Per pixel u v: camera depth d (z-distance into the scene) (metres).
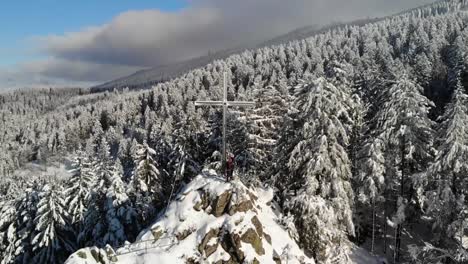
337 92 27.48
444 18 152.00
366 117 41.44
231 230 22.39
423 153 29.88
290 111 29.34
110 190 35.28
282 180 29.91
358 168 32.97
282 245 24.08
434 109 60.09
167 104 151.38
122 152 103.25
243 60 184.38
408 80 30.36
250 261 21.58
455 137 25.84
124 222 34.53
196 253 22.08
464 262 24.22
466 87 67.44
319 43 182.25
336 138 27.84
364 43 154.12
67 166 143.88
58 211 38.16
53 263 37.34
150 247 22.52
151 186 37.66
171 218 24.28
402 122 29.88
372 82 49.94
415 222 35.00
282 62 163.38
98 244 34.53
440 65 88.19
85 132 164.38
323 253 26.09
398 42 139.88
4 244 41.06
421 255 28.33
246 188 24.86
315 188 26.41
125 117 164.12
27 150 161.25
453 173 27.03
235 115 37.56
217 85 149.88
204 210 24.05
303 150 27.38
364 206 35.25
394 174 31.77
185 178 40.81
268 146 35.91
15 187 62.50
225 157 26.16
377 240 34.97
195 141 44.91
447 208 26.03
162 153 47.97
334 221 26.36
